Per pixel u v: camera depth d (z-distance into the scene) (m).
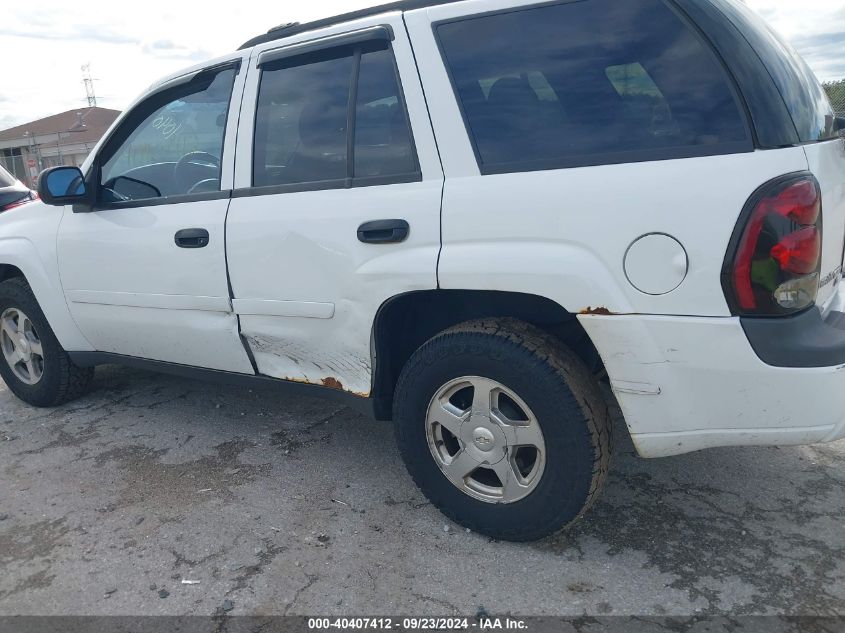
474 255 2.26
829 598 2.13
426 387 2.51
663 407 2.11
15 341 4.15
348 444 3.44
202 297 3.06
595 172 2.09
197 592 2.34
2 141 38.97
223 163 2.98
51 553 2.62
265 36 3.01
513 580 2.31
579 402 2.22
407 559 2.45
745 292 1.91
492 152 2.29
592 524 2.60
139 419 3.90
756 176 1.88
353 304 2.58
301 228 2.67
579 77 2.19
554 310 2.38
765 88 1.96
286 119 2.81
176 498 2.98
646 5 2.11
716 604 2.14
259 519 2.77
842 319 2.09
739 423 2.05
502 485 2.43
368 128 2.57
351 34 2.62
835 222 2.15
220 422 3.79
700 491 2.79
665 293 1.99
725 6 2.12
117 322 3.49
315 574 2.39
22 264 3.79
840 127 2.54
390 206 2.44
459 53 2.38
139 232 3.23
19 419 4.02
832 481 2.80
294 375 2.96
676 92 2.03
